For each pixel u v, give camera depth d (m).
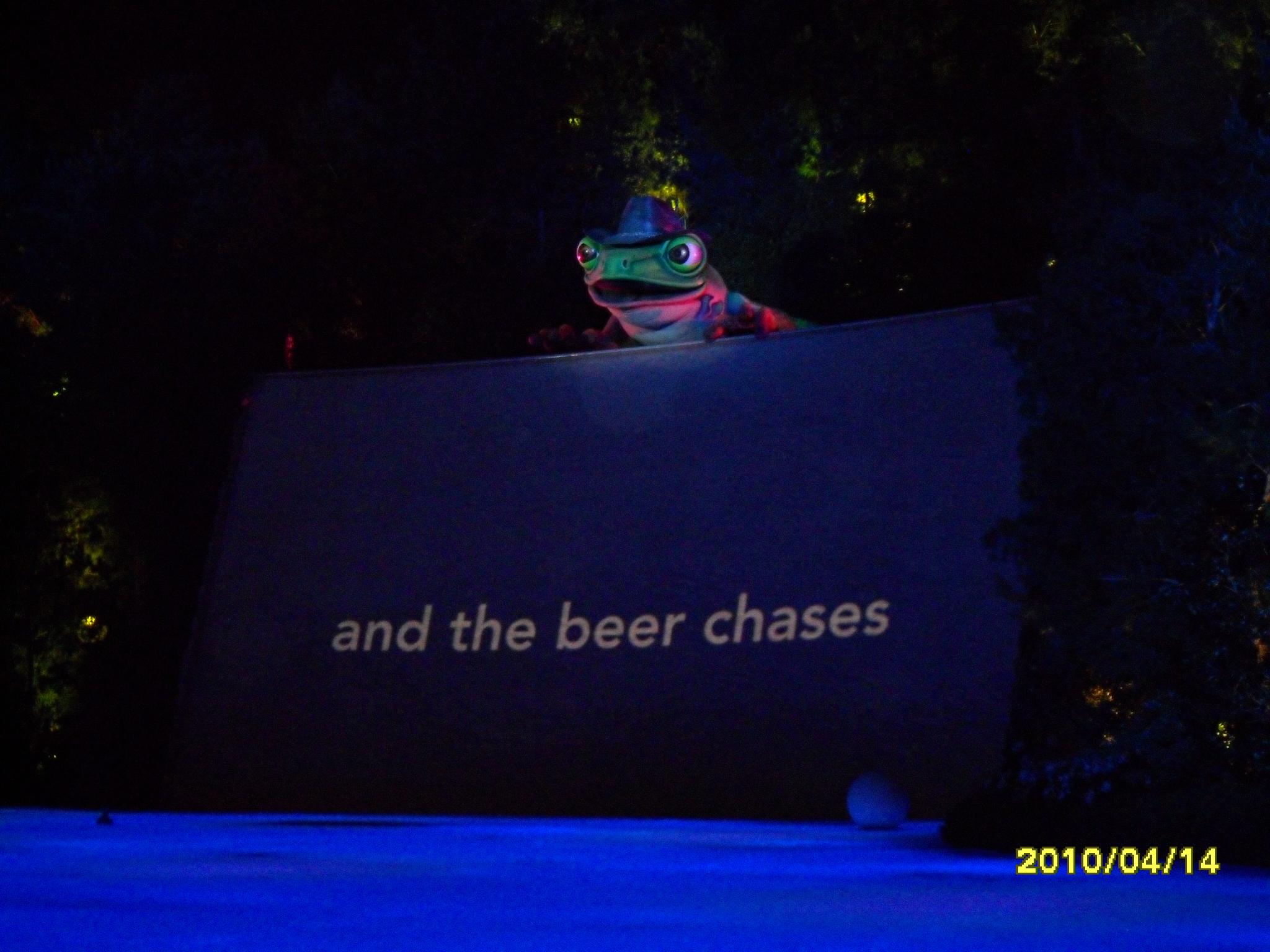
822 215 46.38
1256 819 15.73
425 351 46.75
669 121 55.59
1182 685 17.11
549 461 34.00
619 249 36.41
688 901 12.86
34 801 35.25
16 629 36.09
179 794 33.09
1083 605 17.91
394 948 9.90
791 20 49.53
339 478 35.19
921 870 16.02
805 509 31.27
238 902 12.77
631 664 31.30
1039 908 12.17
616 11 54.59
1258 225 17.16
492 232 49.53
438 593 33.28
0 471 36.44
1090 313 18.16
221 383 40.47
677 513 32.38
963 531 29.56
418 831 23.77
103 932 10.67
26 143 46.06
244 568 34.78
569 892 13.62
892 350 31.86
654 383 34.00
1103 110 37.72
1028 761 19.39
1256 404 16.58
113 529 38.31
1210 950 9.77
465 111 50.53
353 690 32.91
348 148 49.44
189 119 45.97
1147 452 17.62
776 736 29.58
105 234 40.47
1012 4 40.56
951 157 41.25
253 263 42.22
